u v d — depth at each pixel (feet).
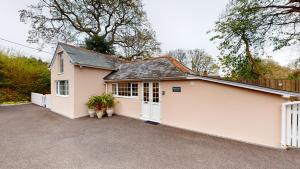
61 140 19.31
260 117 17.72
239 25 33.50
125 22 69.56
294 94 15.67
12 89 57.77
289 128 16.31
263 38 34.30
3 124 27.89
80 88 34.55
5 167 12.48
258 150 16.08
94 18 67.05
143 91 31.04
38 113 39.24
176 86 25.73
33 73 62.80
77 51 39.17
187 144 17.93
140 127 25.57
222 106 20.62
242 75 38.42
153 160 13.84
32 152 15.57
